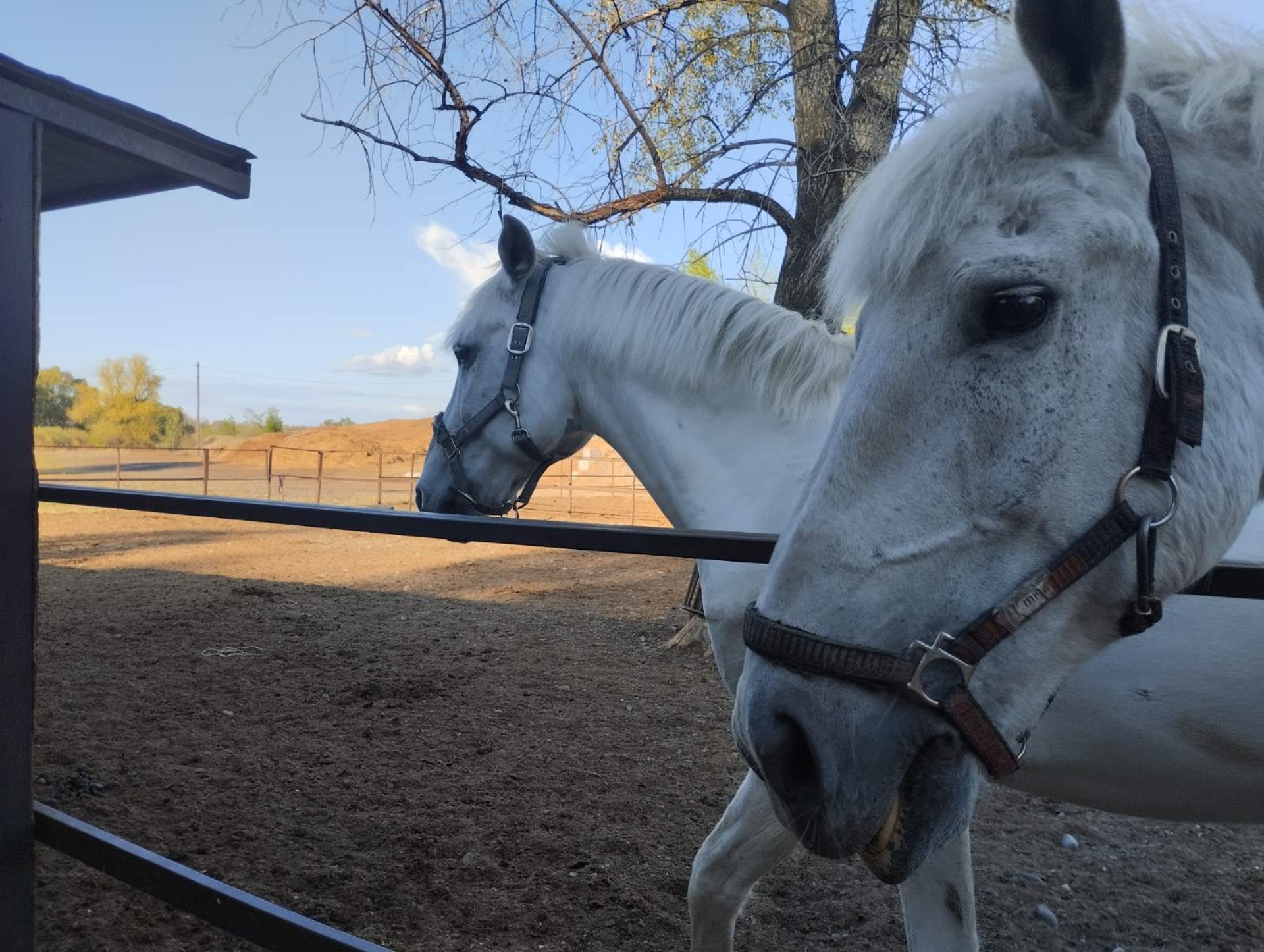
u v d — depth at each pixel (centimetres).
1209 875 277
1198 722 133
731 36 545
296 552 1141
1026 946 235
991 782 103
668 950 232
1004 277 86
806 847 93
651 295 212
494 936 237
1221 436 89
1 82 144
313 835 294
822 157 464
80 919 240
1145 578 87
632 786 343
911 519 90
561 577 945
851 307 105
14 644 155
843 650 89
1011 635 89
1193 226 94
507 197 524
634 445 218
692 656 563
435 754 375
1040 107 92
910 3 466
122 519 1562
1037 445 87
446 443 255
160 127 160
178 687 467
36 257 155
